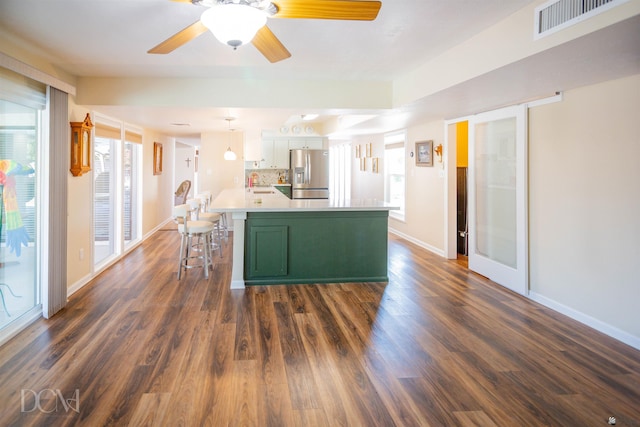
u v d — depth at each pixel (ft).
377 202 16.15
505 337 10.14
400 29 9.32
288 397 7.36
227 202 15.62
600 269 10.49
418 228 22.38
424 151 21.13
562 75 9.64
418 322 11.12
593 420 6.76
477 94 12.07
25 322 10.44
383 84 15.15
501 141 14.66
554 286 12.19
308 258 14.87
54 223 11.29
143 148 22.39
